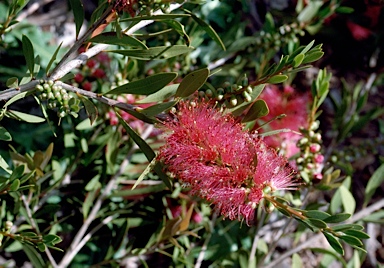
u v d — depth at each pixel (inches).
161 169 12.8
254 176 11.6
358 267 19.6
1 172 18.8
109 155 17.9
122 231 19.0
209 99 13.0
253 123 14.4
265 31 22.9
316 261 25.0
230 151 11.6
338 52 28.8
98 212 18.9
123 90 12.4
